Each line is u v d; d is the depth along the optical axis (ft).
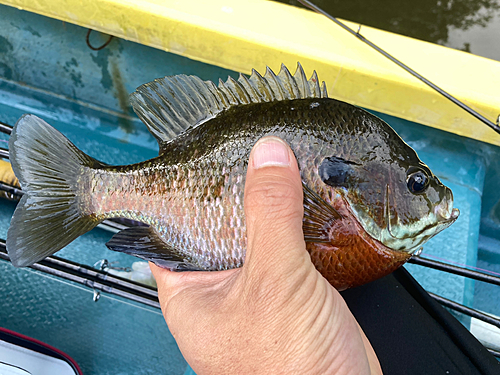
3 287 1.03
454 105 0.90
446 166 1.11
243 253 0.60
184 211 0.63
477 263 1.15
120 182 0.66
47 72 1.15
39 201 0.66
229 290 0.57
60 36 1.08
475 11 1.55
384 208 0.60
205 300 0.59
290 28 0.94
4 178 0.96
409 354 0.75
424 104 0.92
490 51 1.52
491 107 0.89
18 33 1.09
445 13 1.58
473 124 0.91
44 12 0.97
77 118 1.21
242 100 0.65
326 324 0.51
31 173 0.66
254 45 0.92
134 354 1.00
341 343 0.51
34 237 0.66
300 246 0.52
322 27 0.96
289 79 0.65
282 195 0.52
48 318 1.01
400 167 0.60
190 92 0.66
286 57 0.92
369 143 0.60
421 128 1.06
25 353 0.85
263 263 0.51
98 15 0.95
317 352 0.50
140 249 0.65
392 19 1.62
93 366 0.98
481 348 0.72
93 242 1.09
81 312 1.03
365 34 0.95
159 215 0.65
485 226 1.16
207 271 0.64
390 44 0.95
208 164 0.62
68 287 1.04
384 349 0.76
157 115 0.68
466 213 1.10
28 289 1.03
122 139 1.21
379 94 0.93
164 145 0.66
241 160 0.60
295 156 0.59
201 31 0.92
